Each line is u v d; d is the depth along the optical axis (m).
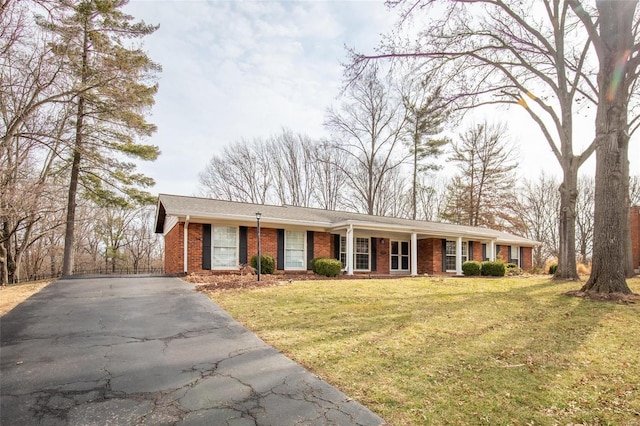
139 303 7.90
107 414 3.15
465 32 12.13
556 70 14.09
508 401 3.49
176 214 12.95
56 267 29.72
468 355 4.76
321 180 33.72
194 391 3.63
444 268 20.27
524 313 7.29
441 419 3.13
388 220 19.94
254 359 4.55
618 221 9.13
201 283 11.09
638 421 3.15
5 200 13.38
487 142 31.42
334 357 4.63
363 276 15.61
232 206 15.56
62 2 11.22
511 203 31.38
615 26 9.20
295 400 3.46
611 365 4.45
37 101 12.91
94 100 14.77
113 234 34.06
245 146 33.72
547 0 13.03
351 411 3.25
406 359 4.59
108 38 15.84
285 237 15.66
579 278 14.06
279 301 8.20
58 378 3.91
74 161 17.30
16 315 6.80
